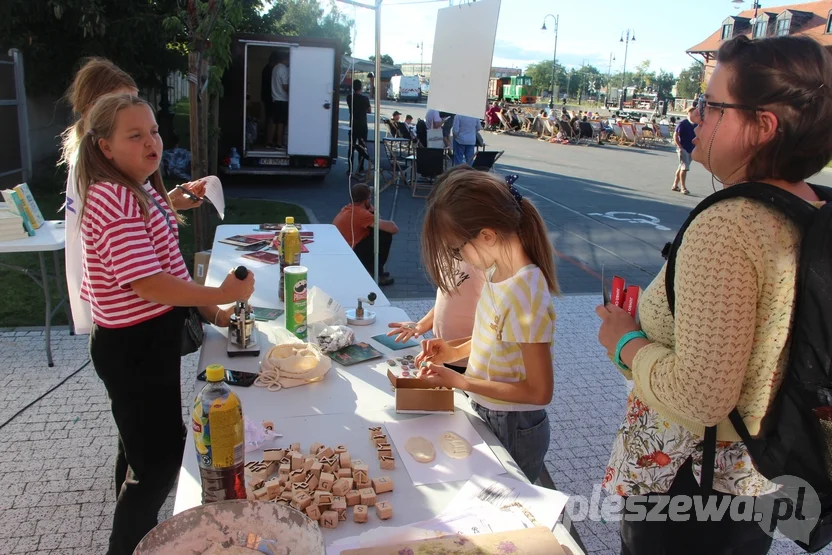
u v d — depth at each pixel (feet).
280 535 3.84
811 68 3.56
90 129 6.06
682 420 4.21
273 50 35.83
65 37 31.07
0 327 14.56
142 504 6.72
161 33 31.35
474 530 4.47
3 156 28.17
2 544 7.95
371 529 4.42
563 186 41.29
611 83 233.96
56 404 11.30
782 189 3.62
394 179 38.86
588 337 15.74
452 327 7.70
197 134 17.95
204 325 8.29
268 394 6.52
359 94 37.99
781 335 3.65
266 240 12.97
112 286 6.17
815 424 3.53
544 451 6.45
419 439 5.68
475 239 5.59
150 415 6.58
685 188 41.06
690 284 3.69
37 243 11.84
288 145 34.58
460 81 9.93
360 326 8.70
